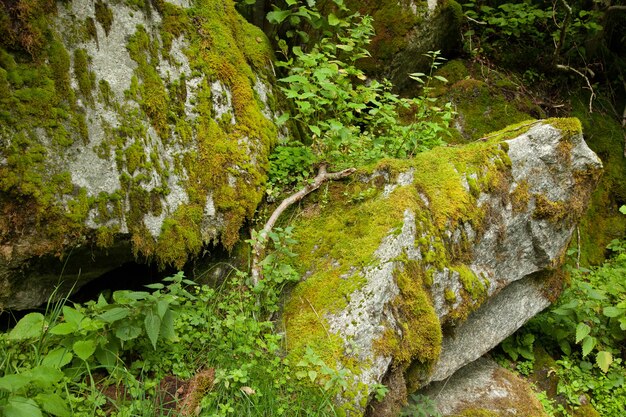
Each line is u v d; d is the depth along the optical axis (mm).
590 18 6227
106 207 2557
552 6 6539
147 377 2482
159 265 2822
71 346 2398
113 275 3064
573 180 3574
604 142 5949
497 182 3320
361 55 4043
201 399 2408
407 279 2857
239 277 3096
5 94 2324
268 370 2529
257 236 2994
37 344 2398
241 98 3371
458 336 3406
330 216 3289
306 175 3467
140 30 2902
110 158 2607
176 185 2889
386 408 2701
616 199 5832
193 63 3139
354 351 2613
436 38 5453
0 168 2271
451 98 5438
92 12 2697
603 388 3873
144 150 2756
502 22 5973
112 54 2748
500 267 3447
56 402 2088
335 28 4941
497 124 5336
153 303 2447
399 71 5305
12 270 2395
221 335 2713
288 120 3852
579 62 6406
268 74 3781
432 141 3930
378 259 2857
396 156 3816
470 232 3215
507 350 4047
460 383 3510
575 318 4211
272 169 3447
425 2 5184
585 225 5500
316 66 3701
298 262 3115
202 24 3297
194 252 2934
